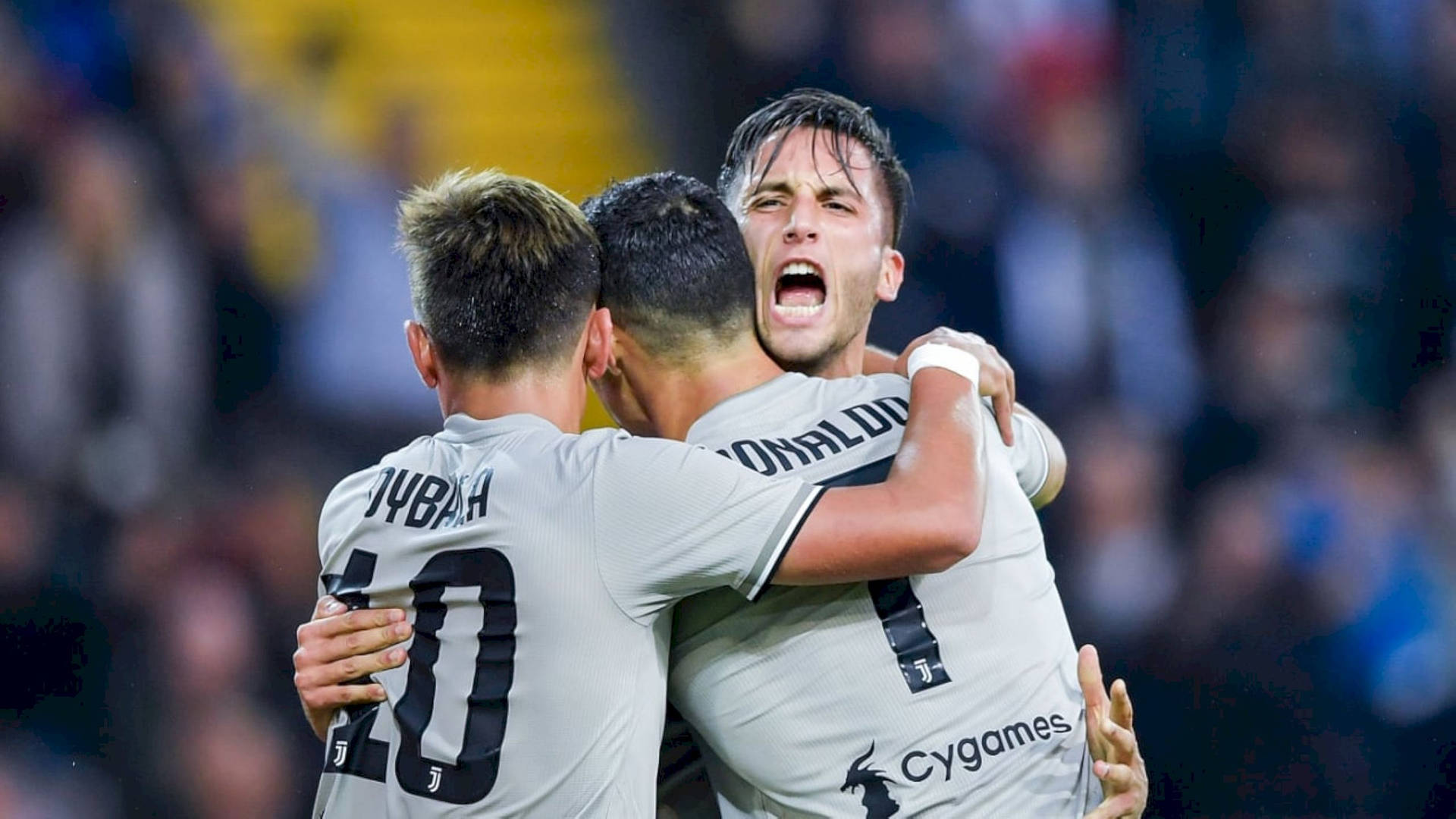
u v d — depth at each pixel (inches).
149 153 1075.9
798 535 339.6
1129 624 1064.2
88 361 1008.2
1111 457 1106.7
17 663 927.0
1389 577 1073.5
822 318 417.4
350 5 1214.3
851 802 356.8
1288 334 1167.0
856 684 357.1
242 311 1066.1
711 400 382.0
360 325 1105.4
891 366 470.3
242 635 965.8
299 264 1098.1
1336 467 1121.4
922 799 353.7
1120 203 1197.7
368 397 1090.7
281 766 938.7
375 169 1174.3
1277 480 1119.6
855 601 359.6
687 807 402.3
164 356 1032.8
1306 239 1197.7
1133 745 357.7
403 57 1222.9
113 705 927.7
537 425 362.3
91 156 1048.2
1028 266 1157.7
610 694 341.1
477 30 1240.2
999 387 397.4
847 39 1218.6
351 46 1206.3
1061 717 370.3
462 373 369.4
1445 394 1160.2
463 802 338.6
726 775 383.2
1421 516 1104.2
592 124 1243.8
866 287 425.4
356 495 374.9
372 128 1189.7
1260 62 1229.7
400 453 379.2
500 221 367.9
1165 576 1078.4
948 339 402.9
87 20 1090.7
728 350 382.9
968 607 364.8
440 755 341.7
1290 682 1031.0
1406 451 1140.5
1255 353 1166.3
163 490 996.6
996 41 1210.6
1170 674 1040.8
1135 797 356.5
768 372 386.9
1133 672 1048.2
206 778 921.5
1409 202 1210.0
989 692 361.7
